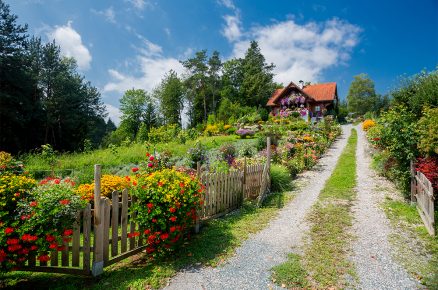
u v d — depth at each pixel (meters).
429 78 12.39
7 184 4.33
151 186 5.16
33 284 4.56
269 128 25.80
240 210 8.25
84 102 41.50
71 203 4.43
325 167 14.71
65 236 4.45
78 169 13.95
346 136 26.95
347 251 5.43
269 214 7.89
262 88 53.72
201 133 33.69
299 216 7.66
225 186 7.88
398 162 8.95
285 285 4.29
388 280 4.39
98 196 4.63
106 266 4.79
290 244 5.82
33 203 4.19
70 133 34.03
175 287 4.27
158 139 25.64
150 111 54.88
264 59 60.81
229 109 42.59
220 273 4.67
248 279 4.48
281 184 10.84
